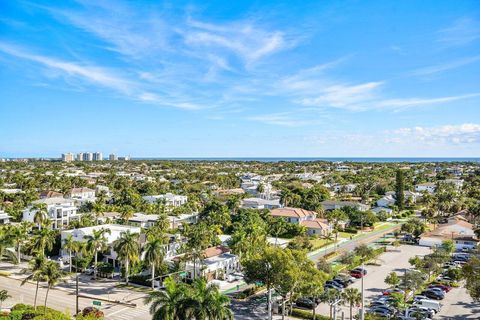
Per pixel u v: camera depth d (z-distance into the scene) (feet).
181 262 262.26
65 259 303.48
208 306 147.54
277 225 408.26
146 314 210.18
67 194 618.85
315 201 558.15
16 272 286.66
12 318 181.98
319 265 266.36
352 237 429.79
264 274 199.82
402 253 362.33
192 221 484.74
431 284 264.93
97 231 281.13
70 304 224.74
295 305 226.38
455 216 502.79
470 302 236.84
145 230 330.54
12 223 426.92
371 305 223.71
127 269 259.80
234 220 437.99
